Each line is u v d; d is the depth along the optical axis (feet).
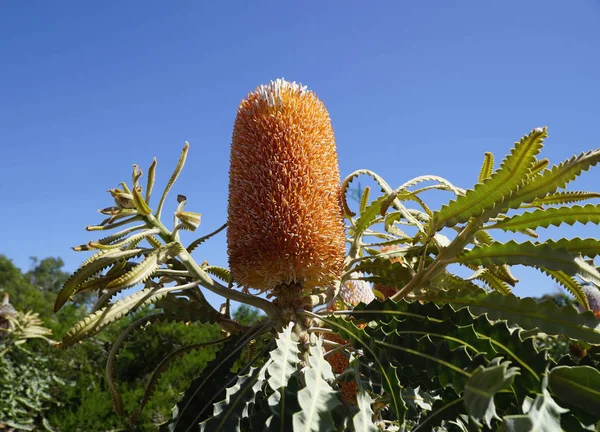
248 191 1.02
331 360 1.18
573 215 0.95
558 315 0.84
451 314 0.82
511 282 1.16
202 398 0.92
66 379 5.79
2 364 4.88
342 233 1.05
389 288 1.49
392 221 1.31
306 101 1.07
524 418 0.58
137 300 0.91
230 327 1.10
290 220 0.97
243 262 0.99
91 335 0.86
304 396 0.69
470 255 1.00
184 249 0.97
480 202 0.94
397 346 0.78
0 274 24.88
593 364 0.86
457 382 0.70
